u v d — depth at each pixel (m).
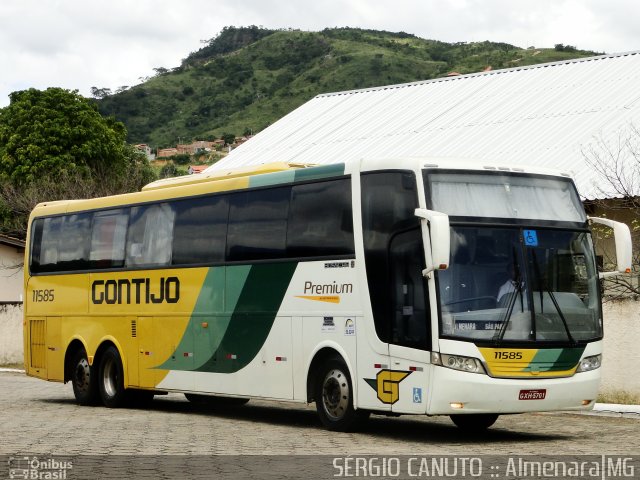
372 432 16.59
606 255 23.89
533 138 32.34
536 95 36.72
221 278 18.88
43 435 16.09
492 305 14.95
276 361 17.53
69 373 23.23
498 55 182.75
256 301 18.03
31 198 49.41
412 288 15.06
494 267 15.10
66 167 57.53
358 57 198.75
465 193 15.31
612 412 19.53
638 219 25.14
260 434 16.23
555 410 15.22
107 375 22.02
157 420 18.92
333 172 16.67
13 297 48.75
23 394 25.94
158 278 20.50
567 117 33.16
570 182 16.22
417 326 14.94
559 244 15.64
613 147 29.11
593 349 15.55
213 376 19.00
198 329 19.39
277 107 184.00
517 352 14.91
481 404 14.69
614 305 21.39
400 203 15.37
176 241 20.14
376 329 15.54
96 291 22.30
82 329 22.66
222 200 19.08
